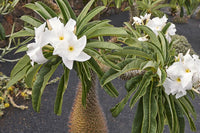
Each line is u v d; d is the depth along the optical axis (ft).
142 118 3.21
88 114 4.45
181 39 9.12
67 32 2.76
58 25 2.82
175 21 14.47
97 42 3.04
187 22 14.56
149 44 3.12
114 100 7.55
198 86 3.02
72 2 10.65
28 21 3.25
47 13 3.27
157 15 5.51
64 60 2.80
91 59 3.11
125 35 3.03
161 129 3.16
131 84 3.21
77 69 3.20
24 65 3.12
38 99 3.07
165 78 2.95
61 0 3.22
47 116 6.70
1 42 9.20
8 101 7.20
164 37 3.28
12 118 6.57
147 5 5.29
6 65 8.41
